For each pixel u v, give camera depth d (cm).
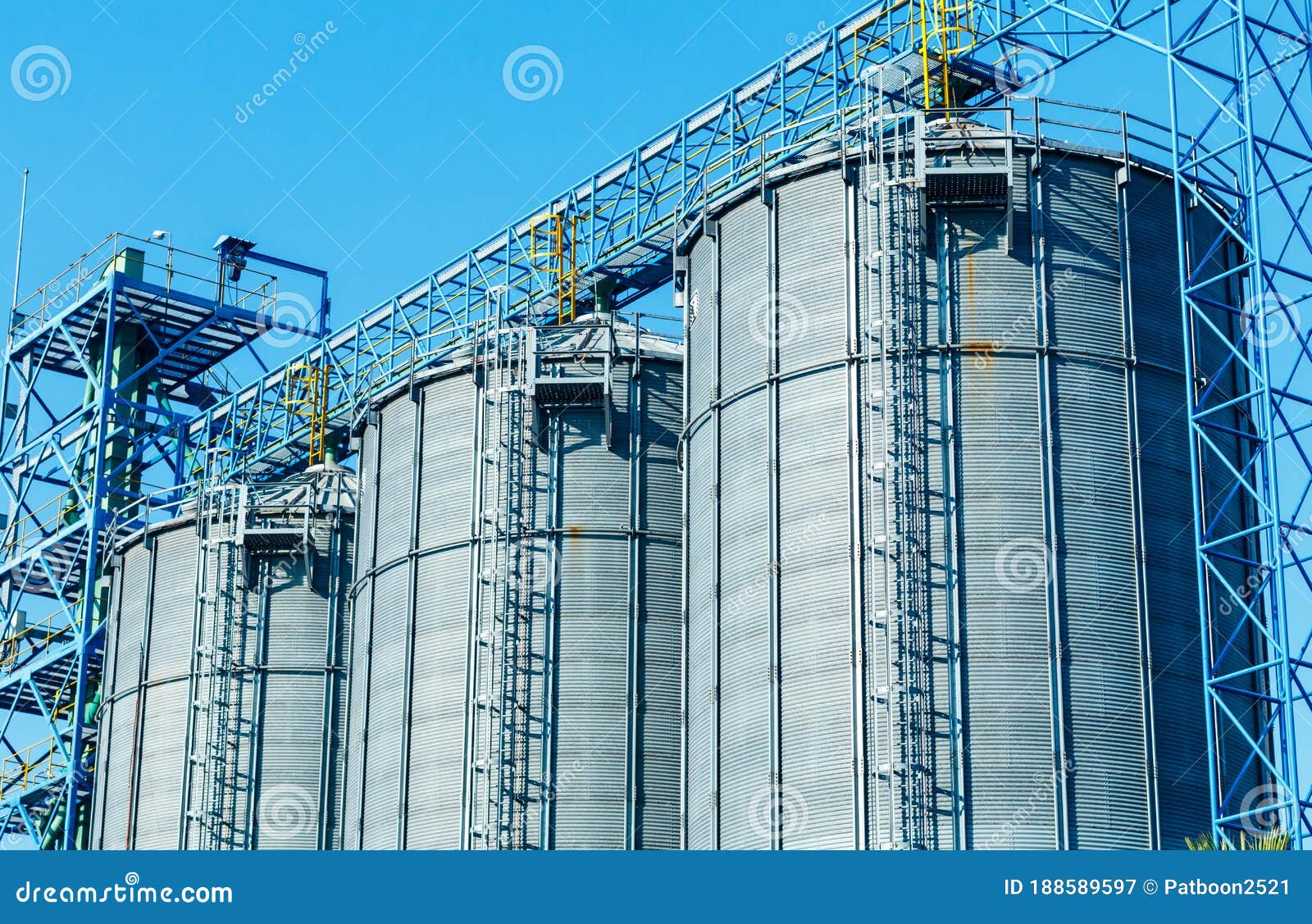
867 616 5947
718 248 6694
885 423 6059
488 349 7688
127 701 8762
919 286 6175
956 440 6028
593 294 8319
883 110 6688
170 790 8406
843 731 5900
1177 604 6028
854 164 6359
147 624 8775
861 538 6016
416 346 8506
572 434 7419
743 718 6169
